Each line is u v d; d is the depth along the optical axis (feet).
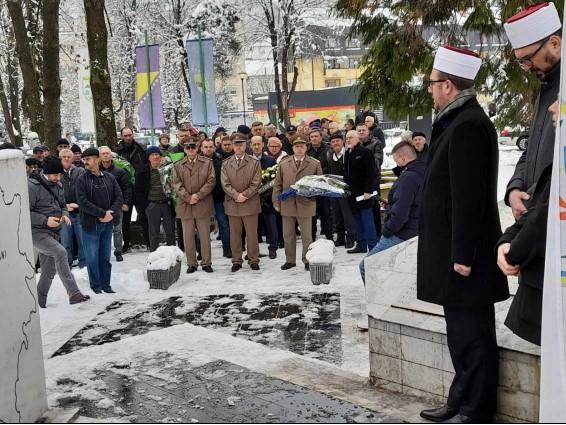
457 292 11.48
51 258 24.49
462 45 30.48
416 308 13.58
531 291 9.71
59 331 21.48
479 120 11.22
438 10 29.58
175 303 24.68
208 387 15.15
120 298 25.68
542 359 8.73
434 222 11.71
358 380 15.05
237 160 30.22
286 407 13.66
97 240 26.66
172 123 116.06
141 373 16.31
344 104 95.14
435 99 11.87
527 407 11.75
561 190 8.50
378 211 35.42
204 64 59.00
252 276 29.19
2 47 83.92
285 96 90.79
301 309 23.04
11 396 12.16
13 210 12.35
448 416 12.23
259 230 38.52
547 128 10.43
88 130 61.21
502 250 10.00
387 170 53.16
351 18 32.76
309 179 29.55
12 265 12.30
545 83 10.62
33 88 56.24
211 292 26.20
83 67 60.54
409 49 30.19
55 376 16.39
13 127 83.35
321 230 39.86
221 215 34.01
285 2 87.35
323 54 91.09
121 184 35.27
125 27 95.71
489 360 11.68
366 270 14.37
